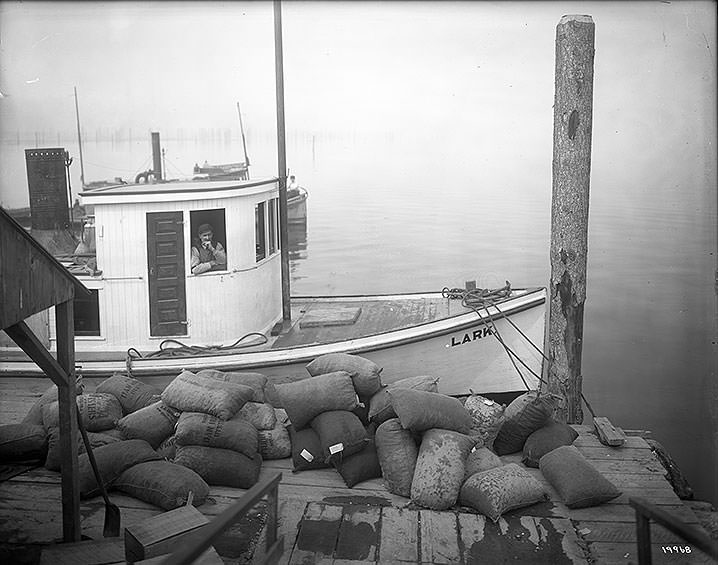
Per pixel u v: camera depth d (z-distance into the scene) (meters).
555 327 5.86
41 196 7.11
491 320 6.12
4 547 3.46
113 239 5.85
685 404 7.54
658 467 4.83
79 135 8.34
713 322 7.87
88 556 3.33
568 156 5.70
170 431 4.82
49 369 3.37
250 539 3.83
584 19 5.59
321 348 5.88
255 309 6.29
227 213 5.98
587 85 5.64
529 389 6.02
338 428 4.61
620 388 7.68
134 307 5.93
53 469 4.58
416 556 3.69
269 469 4.79
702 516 4.53
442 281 8.76
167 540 3.29
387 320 6.95
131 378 5.51
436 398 4.66
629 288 8.09
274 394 5.39
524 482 4.23
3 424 5.17
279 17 6.68
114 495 4.29
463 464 4.38
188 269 5.93
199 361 5.73
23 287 2.98
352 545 3.79
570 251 5.75
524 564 3.64
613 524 4.05
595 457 5.00
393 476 4.44
